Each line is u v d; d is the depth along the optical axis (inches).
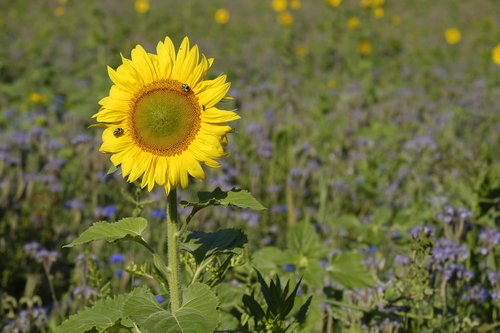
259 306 129.2
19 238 233.5
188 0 1073.5
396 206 278.2
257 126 343.0
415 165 323.0
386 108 430.0
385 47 736.3
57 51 638.5
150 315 107.8
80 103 413.7
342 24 807.1
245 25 875.4
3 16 866.8
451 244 184.7
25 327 179.3
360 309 159.9
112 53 529.7
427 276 161.3
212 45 717.9
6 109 393.7
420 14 1031.6
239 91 464.4
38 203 260.5
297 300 154.3
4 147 296.5
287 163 317.7
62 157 311.9
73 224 246.5
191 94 111.9
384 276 196.1
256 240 241.0
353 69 601.9
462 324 166.7
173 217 115.0
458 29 923.4
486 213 221.8
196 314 107.7
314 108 412.5
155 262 118.8
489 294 185.6
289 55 628.7
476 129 407.5
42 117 361.7
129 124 112.2
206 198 112.7
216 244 124.9
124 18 855.1
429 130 380.2
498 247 204.7
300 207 282.4
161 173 111.3
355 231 243.9
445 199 240.7
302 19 934.4
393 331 166.4
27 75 486.9
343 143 354.0
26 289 200.1
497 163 319.9
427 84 557.0
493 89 544.1
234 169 295.3
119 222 115.1
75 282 211.0
